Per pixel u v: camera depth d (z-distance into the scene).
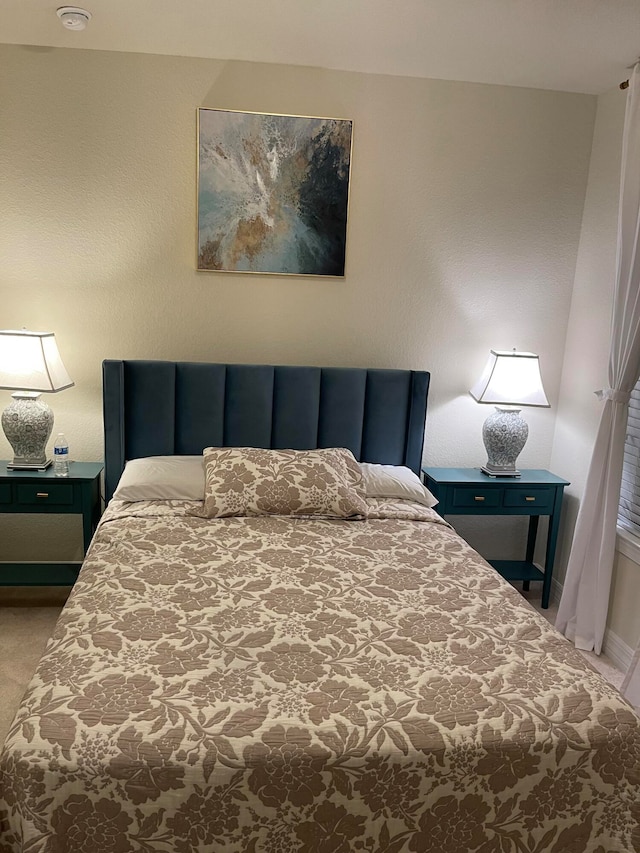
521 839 1.51
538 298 3.48
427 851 1.47
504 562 3.61
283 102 3.14
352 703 1.54
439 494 3.25
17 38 2.87
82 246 3.15
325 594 2.07
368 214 3.29
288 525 2.65
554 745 1.49
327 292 3.35
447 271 3.40
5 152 3.02
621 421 2.79
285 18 2.57
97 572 2.17
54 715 1.46
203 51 2.97
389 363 3.46
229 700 1.53
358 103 3.18
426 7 2.41
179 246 3.21
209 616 1.90
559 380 3.60
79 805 1.36
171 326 3.28
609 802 1.53
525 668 1.72
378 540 2.55
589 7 2.35
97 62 2.99
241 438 3.27
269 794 1.40
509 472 3.37
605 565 2.85
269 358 3.38
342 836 1.44
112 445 3.15
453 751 1.45
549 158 3.34
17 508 2.97
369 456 3.40
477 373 3.53
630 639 2.85
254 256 3.26
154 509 2.72
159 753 1.38
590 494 2.91
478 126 3.27
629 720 1.57
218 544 2.42
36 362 2.91
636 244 2.68
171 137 3.10
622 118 3.08
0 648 2.73
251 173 3.17
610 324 3.11
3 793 1.38
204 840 1.40
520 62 2.92
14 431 3.00
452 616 1.97
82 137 3.05
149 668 1.63
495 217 3.37
